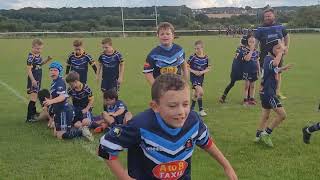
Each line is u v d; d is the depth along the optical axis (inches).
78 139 312.5
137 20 2871.6
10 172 242.7
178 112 113.9
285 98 481.1
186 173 127.3
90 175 236.7
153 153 120.6
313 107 430.0
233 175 133.7
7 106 452.8
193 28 2655.0
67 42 1647.4
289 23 2647.6
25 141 309.0
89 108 337.4
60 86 315.9
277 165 249.9
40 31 2364.7
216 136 315.6
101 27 2623.0
